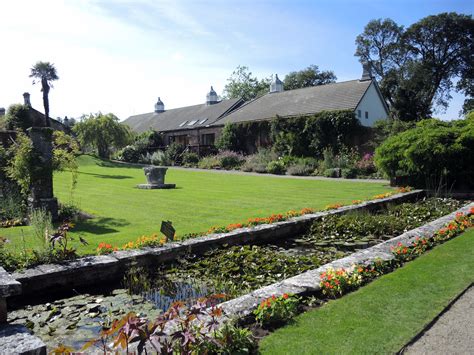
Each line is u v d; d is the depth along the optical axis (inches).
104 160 1168.8
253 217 351.9
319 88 1172.5
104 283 197.0
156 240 237.8
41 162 323.3
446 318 133.3
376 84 1061.1
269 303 132.4
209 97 1535.4
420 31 1553.9
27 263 188.7
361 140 925.2
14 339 111.3
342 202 446.3
